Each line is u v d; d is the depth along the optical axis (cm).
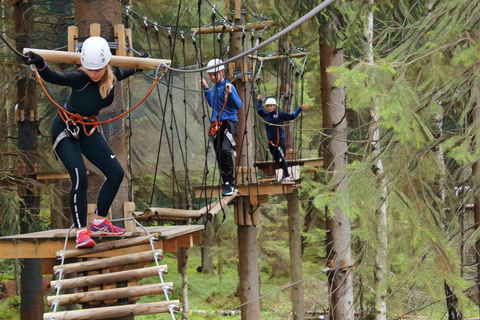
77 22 582
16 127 1412
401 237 606
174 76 997
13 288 1969
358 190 627
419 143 530
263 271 2252
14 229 1118
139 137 983
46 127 1412
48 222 1524
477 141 534
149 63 530
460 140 573
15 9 1229
